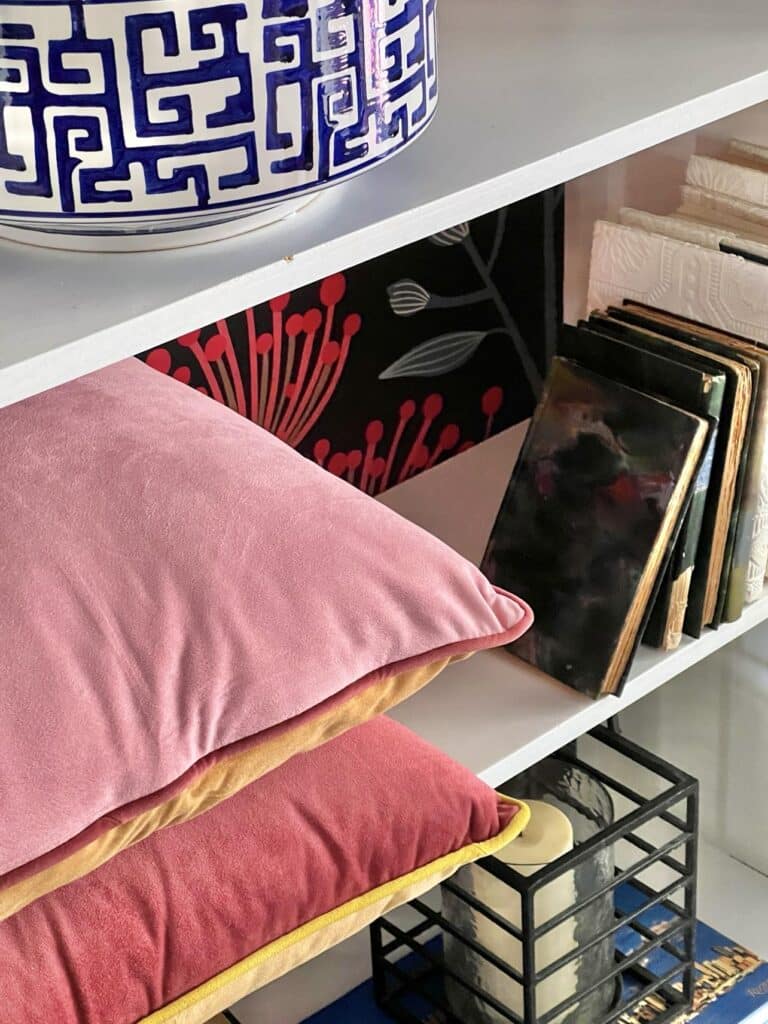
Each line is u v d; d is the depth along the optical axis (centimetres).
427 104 58
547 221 116
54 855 57
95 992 62
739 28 80
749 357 84
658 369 83
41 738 57
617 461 85
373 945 102
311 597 64
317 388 107
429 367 114
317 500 67
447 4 88
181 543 63
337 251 58
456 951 101
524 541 89
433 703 87
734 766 117
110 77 47
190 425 70
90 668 58
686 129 71
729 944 112
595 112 69
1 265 56
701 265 90
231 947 66
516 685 88
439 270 110
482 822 74
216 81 48
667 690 119
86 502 63
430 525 106
